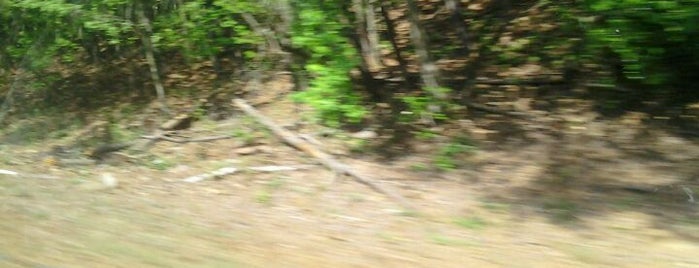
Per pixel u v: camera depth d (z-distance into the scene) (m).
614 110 10.00
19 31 14.87
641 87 10.10
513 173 9.34
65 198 9.98
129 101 15.49
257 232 8.09
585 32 9.09
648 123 9.55
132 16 13.89
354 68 10.49
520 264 6.79
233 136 12.20
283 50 11.77
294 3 10.19
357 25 10.69
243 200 9.70
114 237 7.64
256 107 13.09
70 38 14.92
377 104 11.58
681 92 9.80
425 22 13.89
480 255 7.14
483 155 9.89
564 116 10.23
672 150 8.97
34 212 8.99
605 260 6.79
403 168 10.02
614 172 8.85
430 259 7.01
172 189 10.44
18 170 12.30
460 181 9.44
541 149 9.69
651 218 7.81
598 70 10.52
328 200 9.41
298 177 10.25
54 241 7.43
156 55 16.59
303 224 8.53
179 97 14.87
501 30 12.58
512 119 10.54
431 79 10.53
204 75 15.56
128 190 10.48
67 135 14.58
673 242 7.19
